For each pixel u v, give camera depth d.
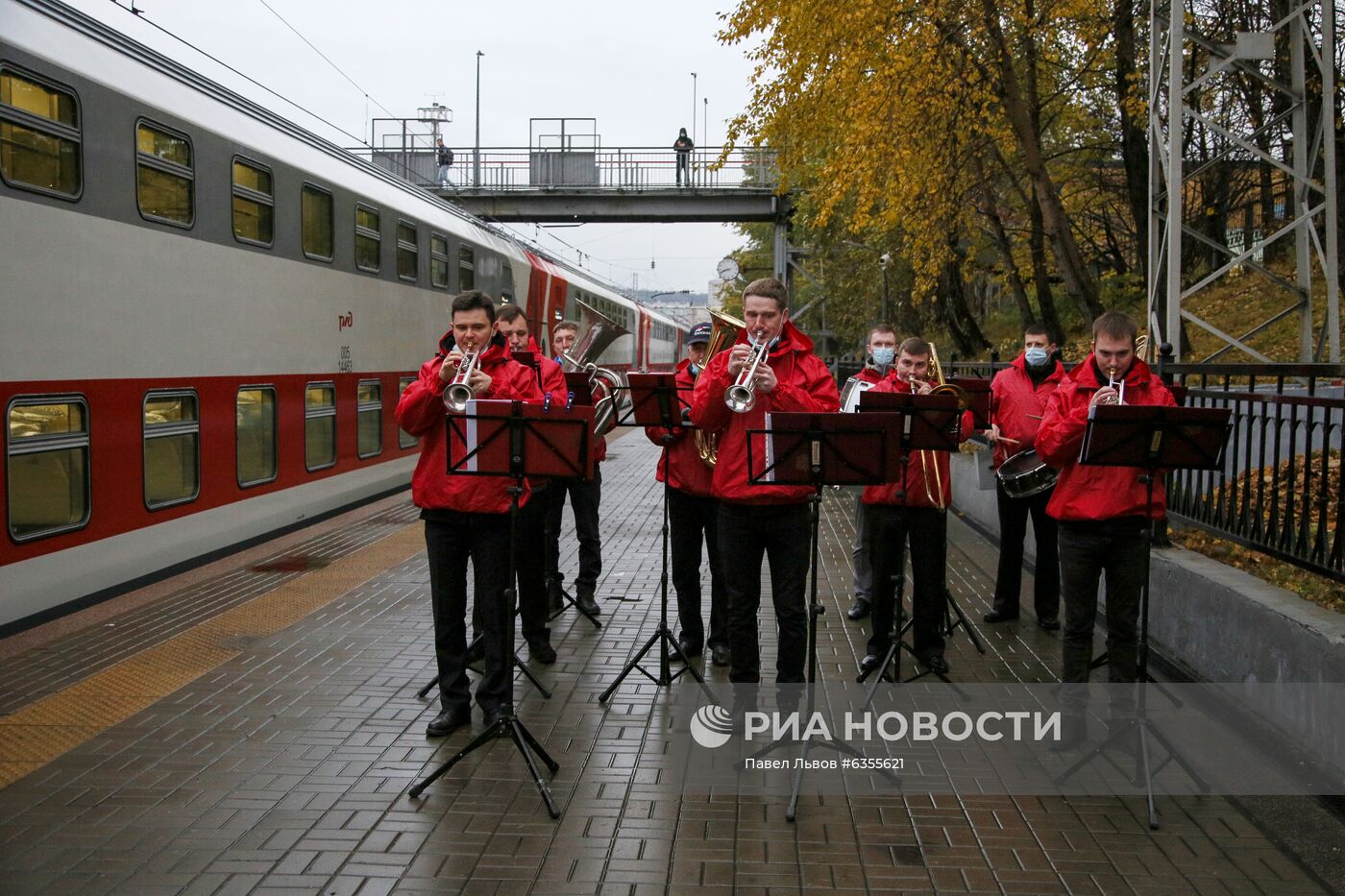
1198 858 4.32
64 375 7.30
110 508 7.84
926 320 24.77
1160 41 11.78
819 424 4.84
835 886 4.06
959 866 4.23
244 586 8.66
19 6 7.13
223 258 9.49
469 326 5.18
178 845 4.30
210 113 9.39
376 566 9.52
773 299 5.01
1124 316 5.13
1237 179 17.98
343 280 12.30
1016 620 7.98
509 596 5.00
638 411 6.52
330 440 12.04
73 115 7.42
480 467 4.98
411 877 4.09
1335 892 4.05
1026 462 7.26
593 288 28.77
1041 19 15.88
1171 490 8.05
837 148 17.42
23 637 6.98
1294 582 6.28
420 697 6.09
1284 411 9.02
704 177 35.22
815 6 15.05
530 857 4.26
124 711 5.80
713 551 6.89
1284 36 14.59
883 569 6.59
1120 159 22.16
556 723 5.77
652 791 4.89
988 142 17.02
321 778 4.98
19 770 5.01
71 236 7.37
